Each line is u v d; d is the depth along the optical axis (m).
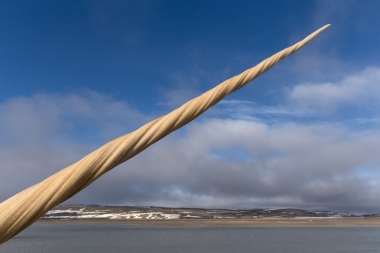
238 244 48.97
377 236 66.06
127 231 82.69
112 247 45.22
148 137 1.12
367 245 48.81
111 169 1.09
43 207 0.98
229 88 1.22
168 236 64.25
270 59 1.31
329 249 44.03
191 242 51.91
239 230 86.38
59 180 1.00
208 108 1.19
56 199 1.00
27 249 43.50
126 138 1.10
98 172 1.06
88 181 1.04
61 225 126.31
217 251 41.25
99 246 46.44
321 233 74.88
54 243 50.97
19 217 0.95
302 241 54.38
